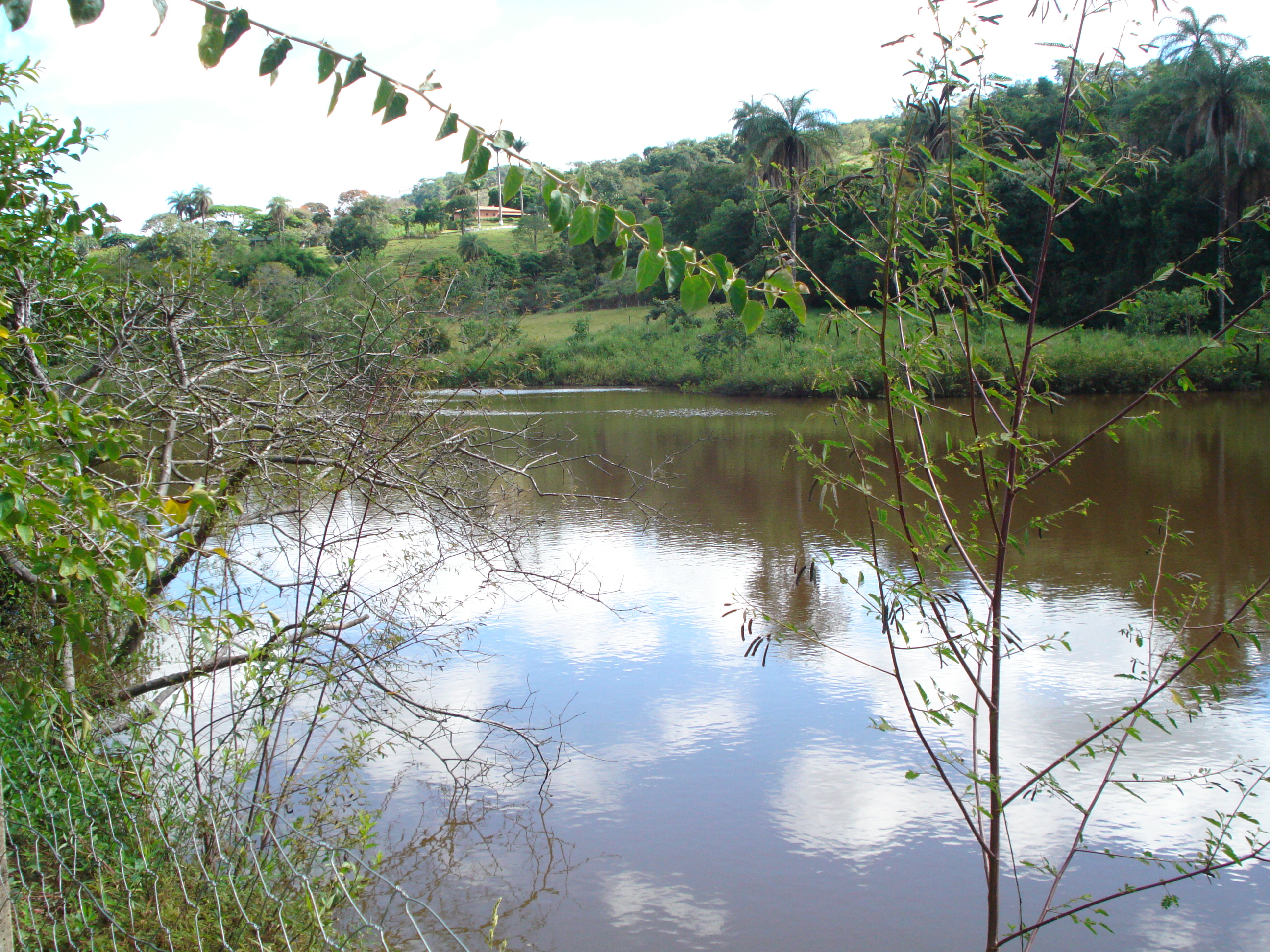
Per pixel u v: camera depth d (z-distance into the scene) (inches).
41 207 206.1
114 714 175.0
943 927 177.0
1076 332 1574.8
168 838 146.1
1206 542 456.1
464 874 191.8
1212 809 214.7
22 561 117.1
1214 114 1492.4
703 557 457.1
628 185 3481.8
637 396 1658.5
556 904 182.1
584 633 340.5
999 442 116.5
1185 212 1566.2
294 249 1099.3
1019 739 252.7
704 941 171.3
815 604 373.4
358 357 219.1
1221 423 977.5
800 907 183.2
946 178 112.3
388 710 238.1
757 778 234.8
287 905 142.2
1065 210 113.3
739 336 1766.7
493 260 1905.8
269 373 215.2
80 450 98.6
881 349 116.3
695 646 327.9
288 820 183.3
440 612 298.0
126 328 207.9
